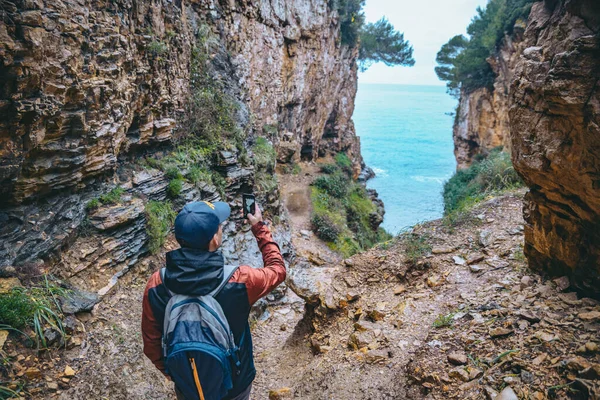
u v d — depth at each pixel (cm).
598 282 415
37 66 462
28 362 435
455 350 419
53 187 566
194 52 994
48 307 486
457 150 3575
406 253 652
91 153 615
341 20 2853
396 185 4912
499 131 2714
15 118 455
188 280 191
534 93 378
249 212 237
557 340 373
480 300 498
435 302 533
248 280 200
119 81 656
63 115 537
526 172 419
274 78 1892
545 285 475
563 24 344
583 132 328
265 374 559
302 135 2484
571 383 320
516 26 2336
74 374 457
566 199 398
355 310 575
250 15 1532
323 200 1864
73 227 593
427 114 18650
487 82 2916
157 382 508
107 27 614
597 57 304
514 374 354
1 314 441
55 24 495
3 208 515
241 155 1073
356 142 3512
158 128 824
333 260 1399
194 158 914
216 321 188
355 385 426
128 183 731
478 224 712
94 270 599
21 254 511
